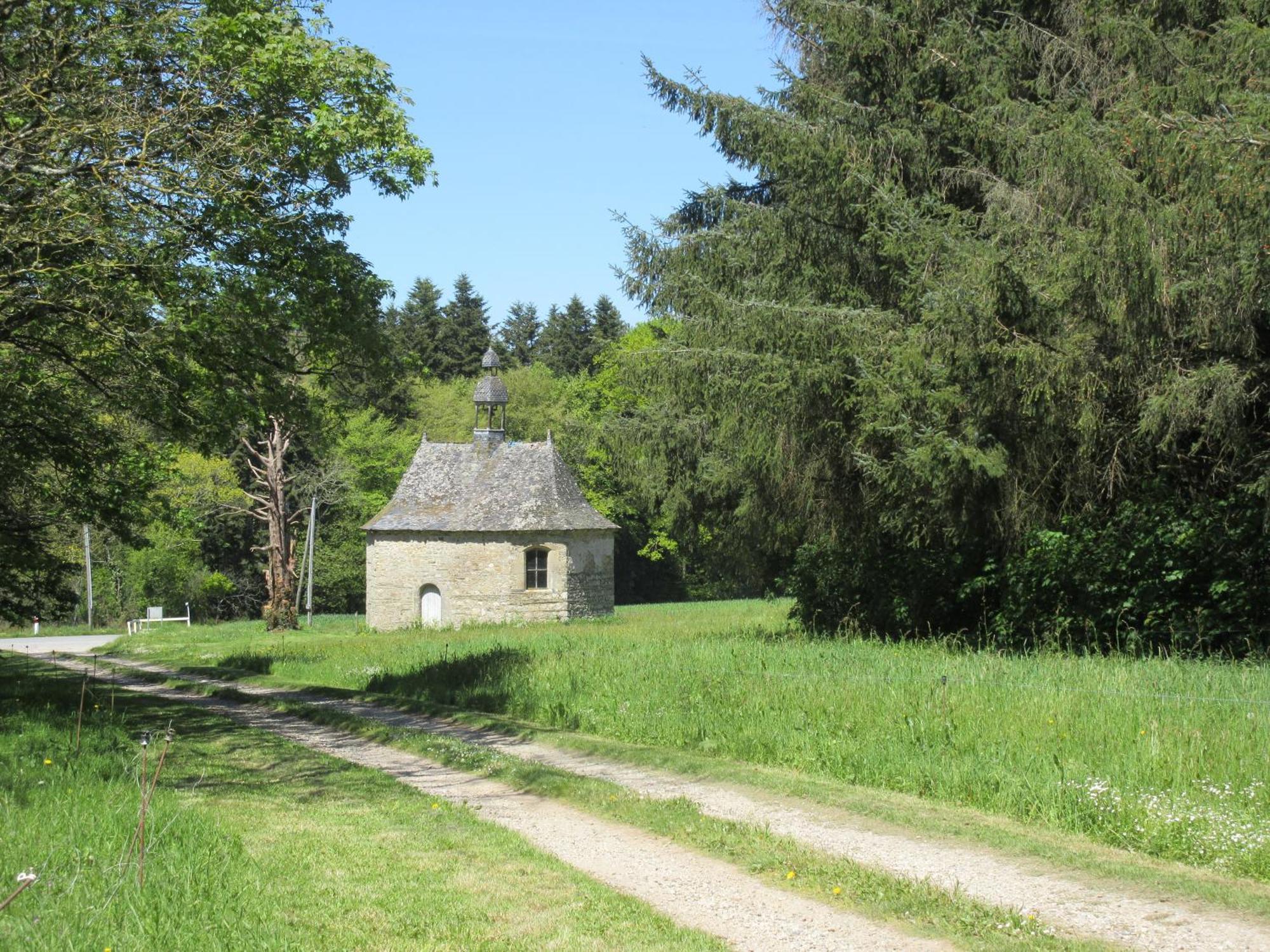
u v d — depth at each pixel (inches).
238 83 543.2
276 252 595.8
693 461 987.3
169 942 225.0
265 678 936.9
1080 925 249.9
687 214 906.1
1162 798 328.2
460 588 1676.9
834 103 734.5
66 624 2305.6
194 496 2135.8
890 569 784.9
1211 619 581.0
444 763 491.5
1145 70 615.5
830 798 380.8
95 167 493.0
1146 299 545.3
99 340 543.5
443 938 240.4
